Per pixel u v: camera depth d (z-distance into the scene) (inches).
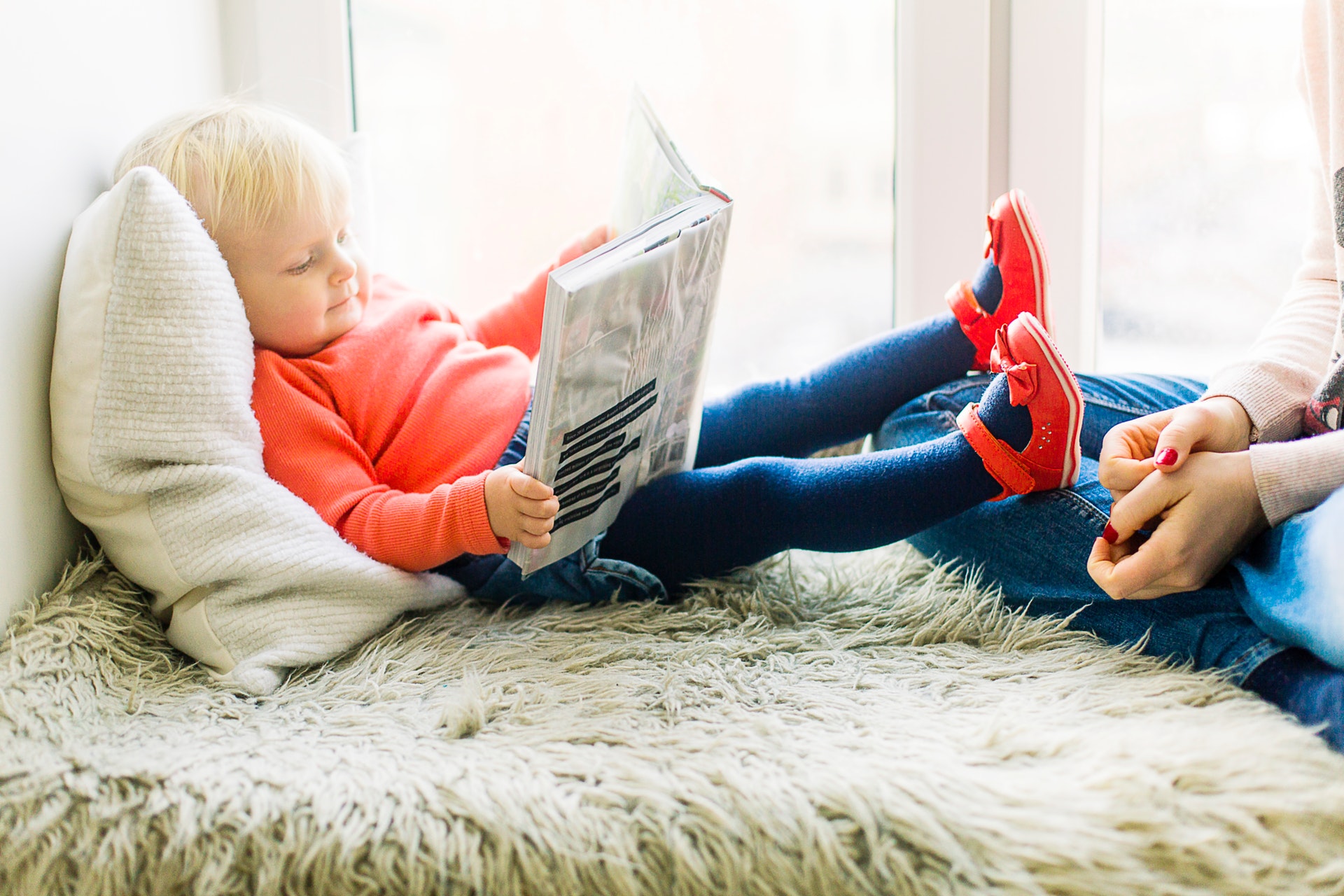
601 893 20.3
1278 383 27.3
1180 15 43.3
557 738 23.2
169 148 29.2
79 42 29.3
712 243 28.0
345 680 26.6
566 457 27.0
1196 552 24.4
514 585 32.2
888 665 27.1
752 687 25.8
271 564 27.1
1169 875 19.4
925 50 42.7
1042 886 19.4
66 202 28.5
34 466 26.7
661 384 29.4
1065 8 42.1
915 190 44.1
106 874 20.7
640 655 27.7
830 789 20.6
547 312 24.1
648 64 44.4
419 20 43.4
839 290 46.8
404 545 28.8
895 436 35.1
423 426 32.3
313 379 31.3
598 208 45.8
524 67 44.2
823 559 35.3
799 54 44.4
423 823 20.7
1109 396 33.9
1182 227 45.4
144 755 22.2
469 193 45.4
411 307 35.4
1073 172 43.6
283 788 21.4
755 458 31.8
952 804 20.2
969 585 30.6
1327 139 29.3
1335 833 19.3
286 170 29.1
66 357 26.6
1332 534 21.3
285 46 41.5
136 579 27.9
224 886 20.7
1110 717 23.3
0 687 23.0
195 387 26.9
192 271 26.8
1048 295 34.1
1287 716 22.2
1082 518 28.2
